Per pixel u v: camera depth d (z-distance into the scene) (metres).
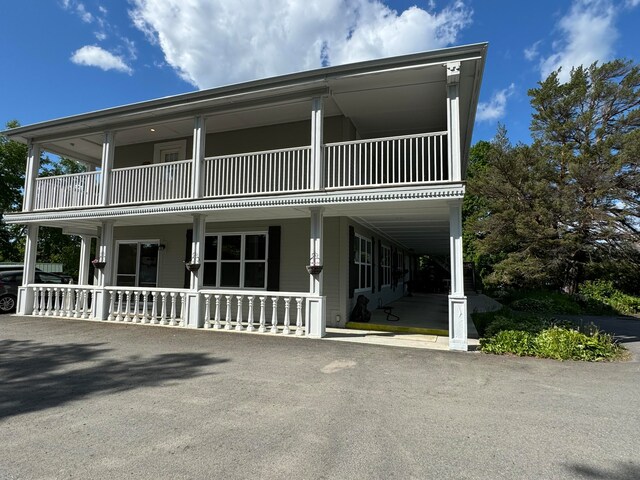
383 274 14.19
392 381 4.52
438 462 2.57
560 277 15.78
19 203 22.75
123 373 4.82
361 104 8.72
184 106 8.52
